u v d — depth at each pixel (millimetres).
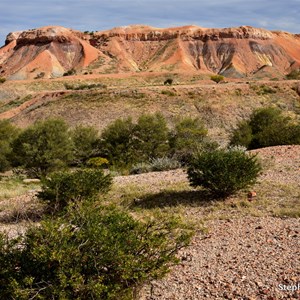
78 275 3357
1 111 65625
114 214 4203
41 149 27219
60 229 3807
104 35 173125
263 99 59844
